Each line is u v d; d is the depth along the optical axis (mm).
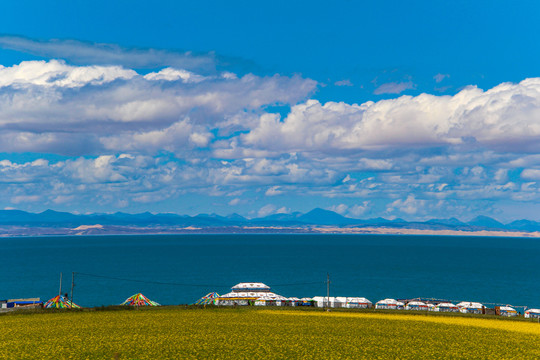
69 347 59188
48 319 83938
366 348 61250
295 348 60531
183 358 54375
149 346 60188
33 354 55344
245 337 67125
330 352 58750
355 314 95750
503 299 147625
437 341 66625
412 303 107500
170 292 156625
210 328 74438
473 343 65500
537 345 64875
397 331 74438
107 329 72750
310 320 85250
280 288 169750
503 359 56562
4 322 80125
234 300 112500
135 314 91562
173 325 77125
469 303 104562
